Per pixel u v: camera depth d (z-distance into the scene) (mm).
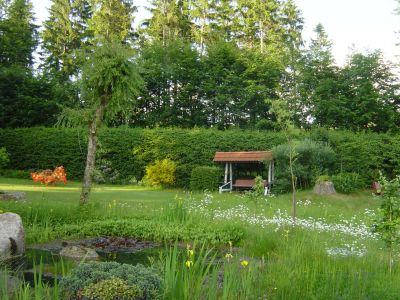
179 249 9062
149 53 37875
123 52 12930
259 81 36375
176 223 11016
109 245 9516
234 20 44219
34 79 35344
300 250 7266
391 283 5457
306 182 23188
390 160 25094
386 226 7051
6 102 33875
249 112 36688
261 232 9570
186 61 36500
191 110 36844
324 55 37312
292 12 42344
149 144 27047
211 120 36688
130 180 26953
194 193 22109
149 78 35656
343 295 4871
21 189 20188
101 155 27031
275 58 37531
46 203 11984
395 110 35250
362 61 34969
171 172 25266
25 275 6555
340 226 11703
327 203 18609
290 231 10070
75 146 27562
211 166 25844
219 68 36469
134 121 36031
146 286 4070
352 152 24906
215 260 7648
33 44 41906
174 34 42500
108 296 3902
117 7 42125
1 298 4195
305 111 36562
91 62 12836
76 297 4055
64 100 34281
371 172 24859
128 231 10477
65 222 11141
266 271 5750
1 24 38438
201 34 43438
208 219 11570
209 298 4184
